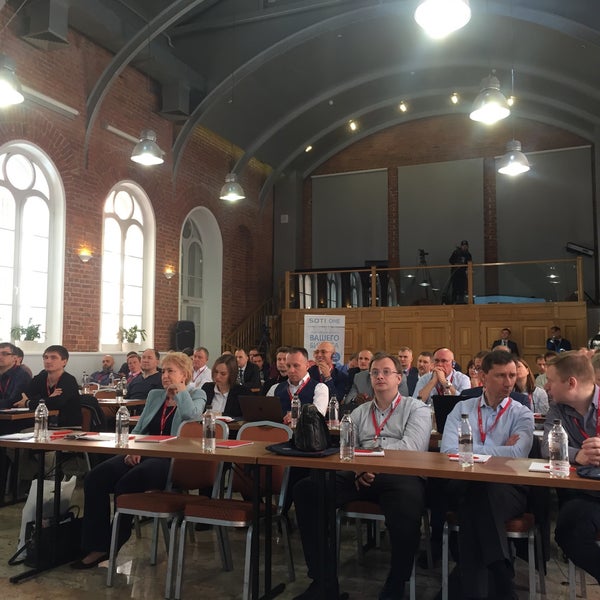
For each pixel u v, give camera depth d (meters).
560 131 16.45
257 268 16.95
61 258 10.51
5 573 4.22
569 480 2.79
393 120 17.56
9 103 7.63
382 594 3.61
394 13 11.38
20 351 7.23
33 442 4.08
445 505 4.18
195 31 12.80
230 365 6.37
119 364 11.55
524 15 11.11
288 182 18.05
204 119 13.82
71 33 10.59
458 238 17.03
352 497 3.94
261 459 3.42
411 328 14.95
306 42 12.64
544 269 14.51
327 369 6.84
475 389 5.24
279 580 4.16
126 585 4.04
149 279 12.80
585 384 3.51
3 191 9.81
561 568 4.39
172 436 4.50
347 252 17.95
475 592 3.30
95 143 11.21
